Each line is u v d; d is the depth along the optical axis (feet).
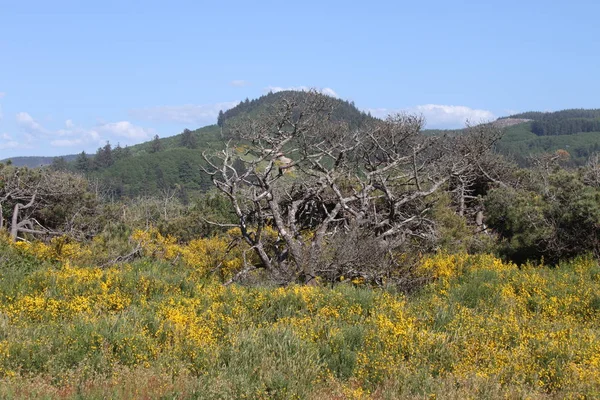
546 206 56.44
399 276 47.75
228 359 24.79
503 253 58.85
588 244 53.47
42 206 89.71
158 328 28.25
